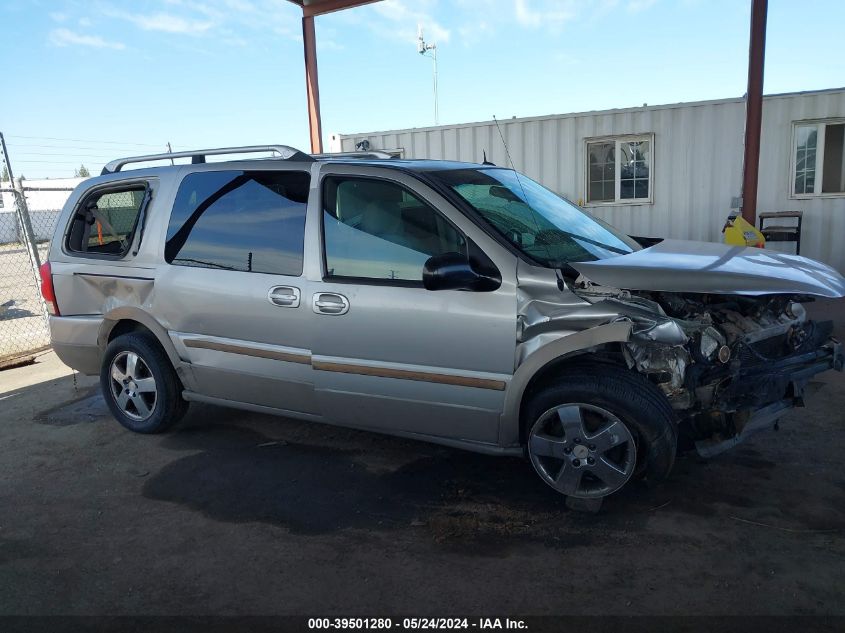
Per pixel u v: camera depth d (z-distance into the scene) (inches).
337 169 146.2
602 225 172.2
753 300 138.5
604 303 122.3
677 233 422.9
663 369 125.0
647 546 119.1
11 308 430.9
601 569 112.9
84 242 186.9
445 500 139.5
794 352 142.2
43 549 126.4
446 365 132.6
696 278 125.1
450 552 120.0
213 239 161.0
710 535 121.8
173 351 169.8
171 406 177.8
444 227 133.8
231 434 182.4
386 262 137.9
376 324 137.3
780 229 388.5
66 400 219.6
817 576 108.4
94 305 182.4
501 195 150.5
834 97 378.9
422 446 168.6
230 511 138.6
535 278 124.7
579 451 127.1
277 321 149.6
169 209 169.0
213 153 169.5
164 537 129.3
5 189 302.5
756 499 134.2
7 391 233.9
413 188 137.1
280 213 151.6
